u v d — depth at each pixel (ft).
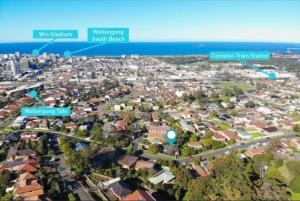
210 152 643.04
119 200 428.15
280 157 546.26
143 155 623.77
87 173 518.37
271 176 462.19
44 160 583.99
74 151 556.51
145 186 478.18
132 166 548.72
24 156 582.35
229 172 431.43
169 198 435.94
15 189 450.30
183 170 497.05
